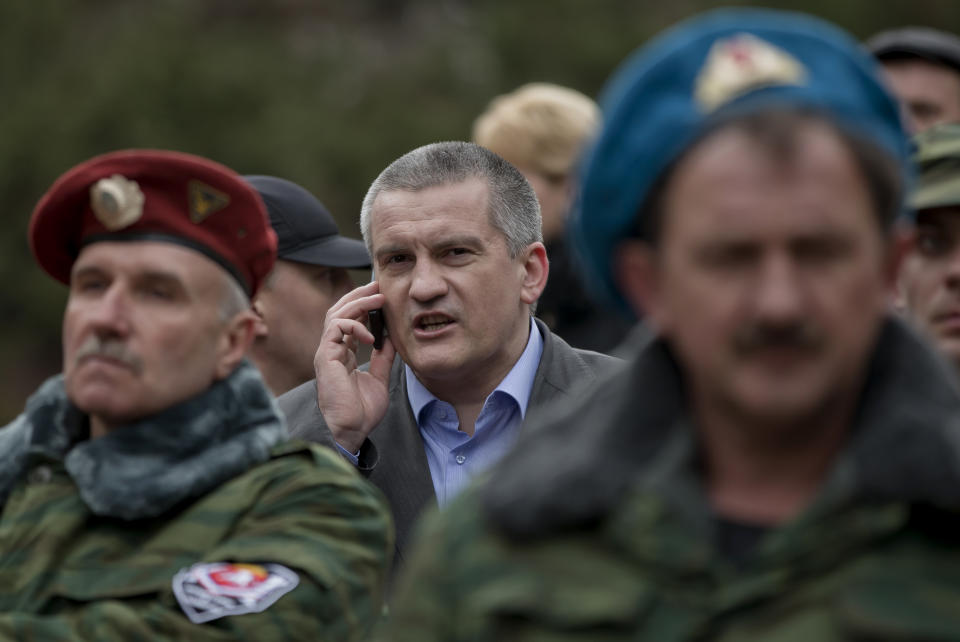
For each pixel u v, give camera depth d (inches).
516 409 372.2
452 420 375.9
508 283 373.1
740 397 167.3
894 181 169.2
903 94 453.4
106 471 244.2
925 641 159.9
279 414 259.1
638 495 174.2
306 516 247.0
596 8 2196.1
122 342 244.1
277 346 438.6
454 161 376.8
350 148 1993.1
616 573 173.3
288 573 239.1
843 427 174.4
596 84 2126.0
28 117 2020.2
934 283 293.7
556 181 477.7
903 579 163.3
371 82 2247.8
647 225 176.4
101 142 1990.7
